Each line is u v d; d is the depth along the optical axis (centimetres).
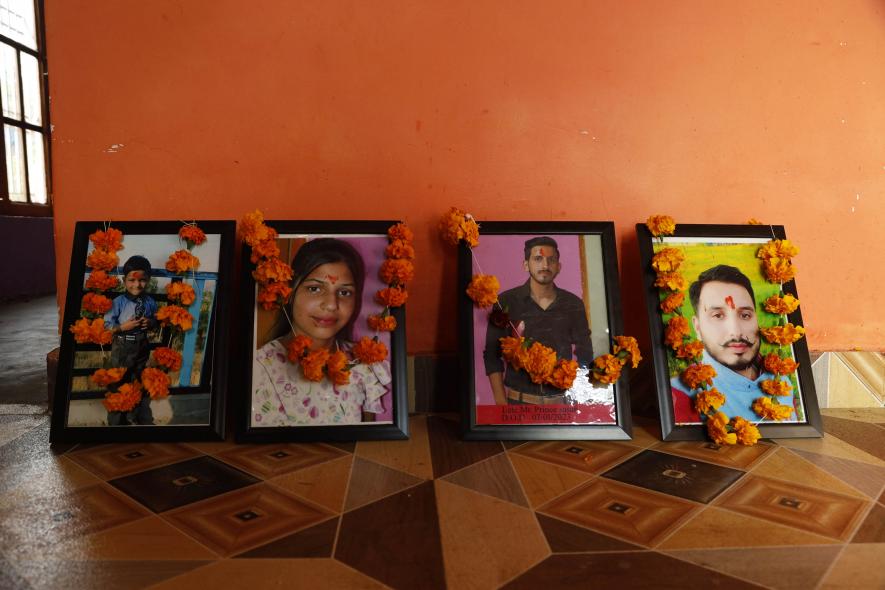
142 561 123
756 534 136
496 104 227
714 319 218
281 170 222
